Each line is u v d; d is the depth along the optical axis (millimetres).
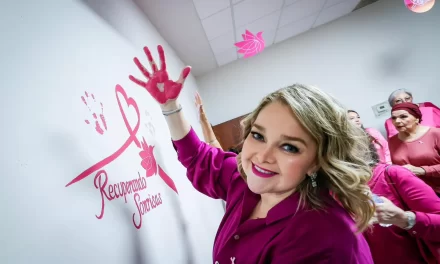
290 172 527
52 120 562
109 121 806
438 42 2527
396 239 874
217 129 3115
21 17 574
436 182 1532
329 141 537
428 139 1570
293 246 506
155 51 1693
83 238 544
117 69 997
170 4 1706
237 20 2203
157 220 912
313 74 2914
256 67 3102
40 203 470
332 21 2838
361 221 559
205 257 1350
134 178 844
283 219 575
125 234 695
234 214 743
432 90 2561
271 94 588
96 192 633
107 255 600
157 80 752
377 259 932
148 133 1089
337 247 471
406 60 2621
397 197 865
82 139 644
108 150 746
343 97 2818
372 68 2725
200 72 3189
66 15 765
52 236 472
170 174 1203
